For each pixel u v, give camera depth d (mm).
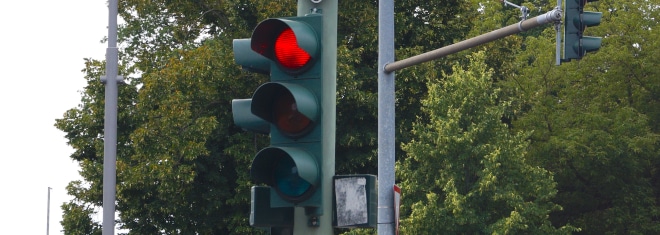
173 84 31859
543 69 40094
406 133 34406
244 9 34500
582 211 40000
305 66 7762
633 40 40281
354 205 7801
